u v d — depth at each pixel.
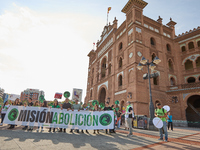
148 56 20.42
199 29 22.59
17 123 7.06
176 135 7.59
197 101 21.36
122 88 20.34
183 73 23.30
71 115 7.45
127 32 21.81
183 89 18.62
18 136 5.23
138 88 17.48
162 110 6.12
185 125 17.56
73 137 5.82
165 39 24.48
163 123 5.88
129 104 7.50
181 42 24.91
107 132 8.02
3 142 4.21
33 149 3.76
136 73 18.02
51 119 7.21
